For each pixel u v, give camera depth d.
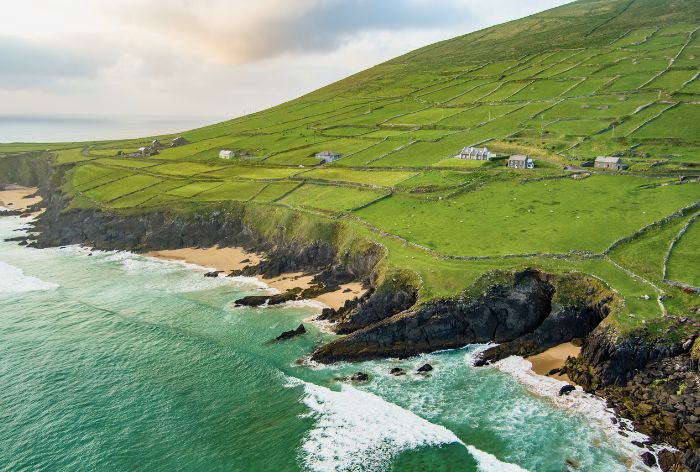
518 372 61.28
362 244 92.12
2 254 122.19
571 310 67.19
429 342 67.94
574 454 47.66
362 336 68.31
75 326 78.19
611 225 83.88
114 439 52.81
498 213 95.56
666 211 86.00
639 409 52.31
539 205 96.81
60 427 54.66
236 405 57.84
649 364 56.16
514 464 46.97
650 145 121.88
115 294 92.06
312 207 112.50
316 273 97.25
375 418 54.38
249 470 48.16
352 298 84.06
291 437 52.16
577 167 112.81
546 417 52.94
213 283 96.75
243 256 111.81
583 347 63.50
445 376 61.44
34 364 67.00
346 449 50.06
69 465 49.34
